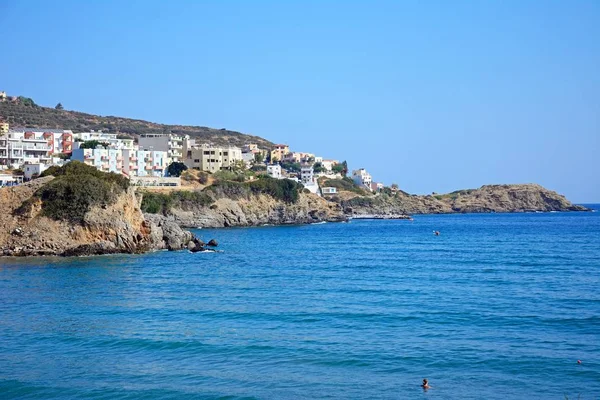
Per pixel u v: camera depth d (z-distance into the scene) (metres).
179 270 82.56
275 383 36.44
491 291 63.91
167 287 67.81
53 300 59.81
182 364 39.72
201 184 199.50
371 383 36.25
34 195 97.69
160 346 43.38
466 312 52.94
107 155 189.50
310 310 54.50
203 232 163.88
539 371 37.56
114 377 37.59
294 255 105.44
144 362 40.19
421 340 44.22
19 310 55.25
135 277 75.31
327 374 37.75
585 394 34.19
